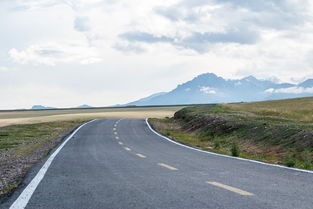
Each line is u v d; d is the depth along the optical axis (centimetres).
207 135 2945
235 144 1673
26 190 798
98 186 834
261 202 657
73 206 647
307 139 1836
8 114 11350
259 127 2473
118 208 626
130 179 924
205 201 669
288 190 768
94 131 3253
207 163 1248
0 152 1834
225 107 5959
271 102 7125
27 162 1357
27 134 3023
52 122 4812
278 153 1839
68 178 953
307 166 1284
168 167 1144
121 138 2534
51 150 1764
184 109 5684
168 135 2952
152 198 700
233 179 914
